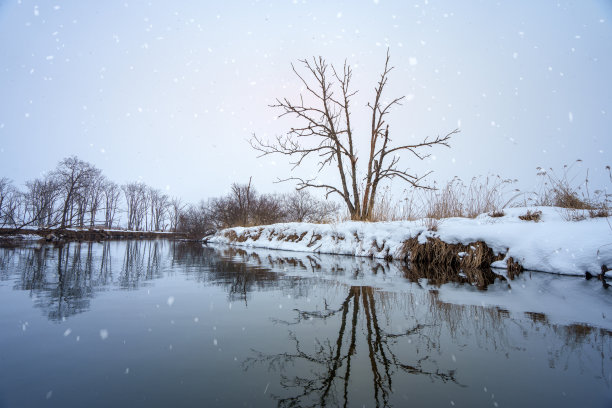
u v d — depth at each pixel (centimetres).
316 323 192
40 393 105
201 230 2886
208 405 99
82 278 376
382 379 120
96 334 169
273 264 561
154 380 117
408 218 831
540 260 457
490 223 638
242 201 2659
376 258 697
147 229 5712
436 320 200
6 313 211
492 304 246
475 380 119
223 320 197
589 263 404
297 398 104
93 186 3734
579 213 549
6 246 970
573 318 206
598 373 125
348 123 1116
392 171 1022
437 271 471
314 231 986
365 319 202
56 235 1567
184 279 372
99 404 99
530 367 131
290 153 1109
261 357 140
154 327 181
